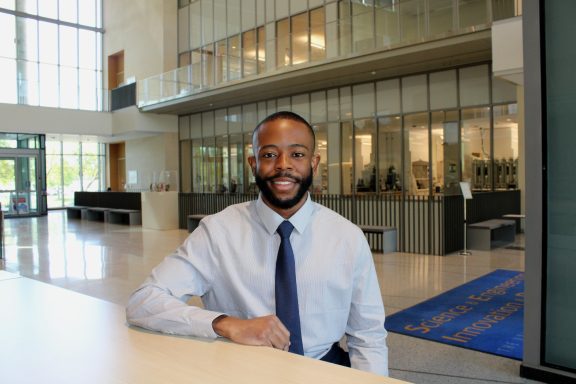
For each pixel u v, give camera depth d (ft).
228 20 53.67
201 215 41.78
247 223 5.48
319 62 37.32
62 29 68.08
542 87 9.55
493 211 32.58
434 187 37.86
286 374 3.59
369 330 5.46
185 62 59.62
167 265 5.39
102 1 71.31
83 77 70.08
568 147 9.43
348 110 42.78
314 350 5.19
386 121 40.40
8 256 28.73
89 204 59.16
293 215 5.27
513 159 34.50
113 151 77.56
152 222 46.19
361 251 5.38
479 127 35.76
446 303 16.69
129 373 3.65
